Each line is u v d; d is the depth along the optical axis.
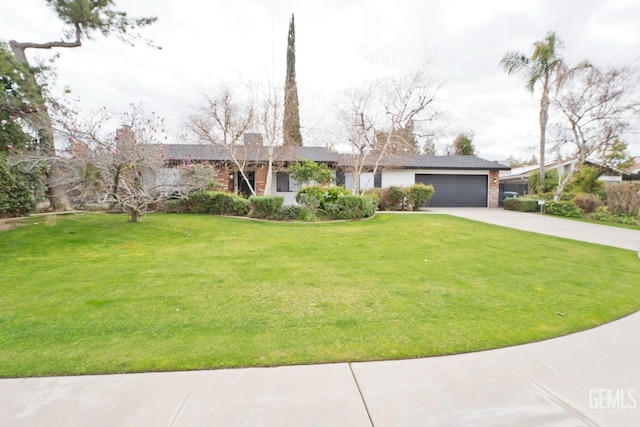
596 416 1.92
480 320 3.29
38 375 2.31
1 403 2.01
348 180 18.69
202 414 1.92
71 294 4.06
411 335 2.95
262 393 2.12
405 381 2.25
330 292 4.14
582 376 2.32
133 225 9.41
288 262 5.75
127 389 2.15
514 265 5.60
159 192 11.01
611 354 2.63
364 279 4.73
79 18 11.20
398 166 17.91
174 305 3.69
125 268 5.32
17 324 3.16
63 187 12.05
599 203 14.27
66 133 8.64
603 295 4.09
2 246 6.86
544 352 2.66
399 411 1.95
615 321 3.30
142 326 3.13
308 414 1.92
